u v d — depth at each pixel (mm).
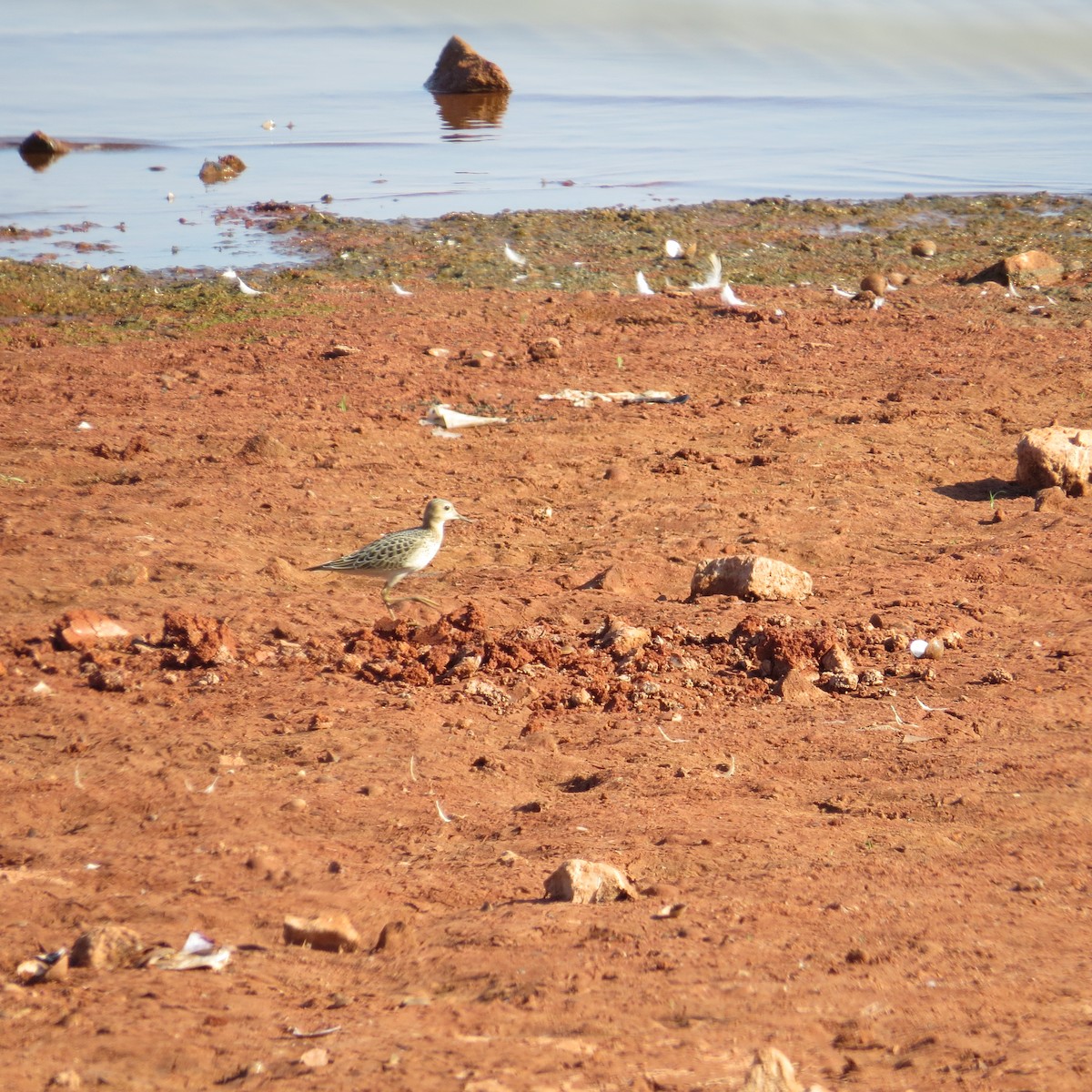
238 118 60906
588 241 37750
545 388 25047
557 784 10578
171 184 45531
